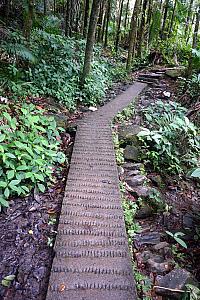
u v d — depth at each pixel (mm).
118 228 2697
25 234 2699
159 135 4461
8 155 3188
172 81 9273
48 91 5883
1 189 3082
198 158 4715
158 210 3592
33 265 2367
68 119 5387
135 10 9758
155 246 2871
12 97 5027
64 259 2318
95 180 3445
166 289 2250
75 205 2975
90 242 2508
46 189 3367
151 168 4461
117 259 2354
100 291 2068
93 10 6391
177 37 11992
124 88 8422
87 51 6629
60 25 11344
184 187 4355
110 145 4371
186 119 4688
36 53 6441
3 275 2283
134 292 2078
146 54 13023
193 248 3141
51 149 4129
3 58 5930
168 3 12750
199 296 2117
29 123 3873
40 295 2123
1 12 8672
